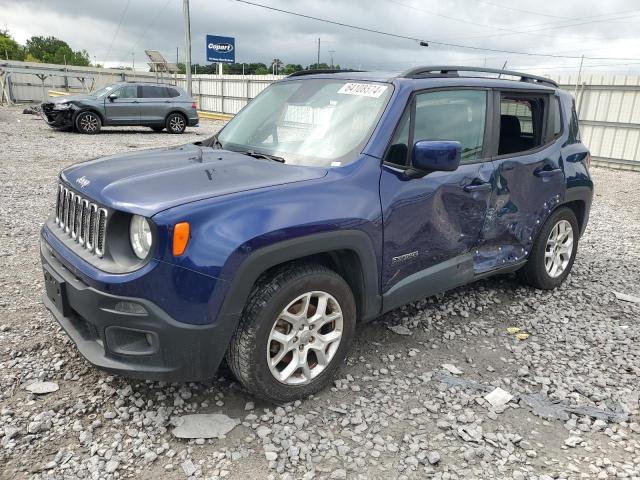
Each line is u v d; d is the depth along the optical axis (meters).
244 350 2.64
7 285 4.37
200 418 2.74
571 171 4.59
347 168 3.04
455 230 3.60
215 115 31.39
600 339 3.91
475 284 4.88
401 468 2.48
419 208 3.28
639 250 6.44
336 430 2.73
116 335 2.55
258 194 2.65
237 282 2.50
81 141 14.82
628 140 14.97
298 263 2.81
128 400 2.88
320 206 2.77
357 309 3.18
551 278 4.70
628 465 2.56
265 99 4.10
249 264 2.51
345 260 3.08
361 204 2.95
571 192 4.60
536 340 3.87
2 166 10.09
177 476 2.37
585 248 6.43
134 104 17.78
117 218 2.56
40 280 4.51
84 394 2.91
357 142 3.19
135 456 2.48
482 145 3.82
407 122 3.33
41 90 37.31
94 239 2.65
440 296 4.56
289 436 2.65
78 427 2.63
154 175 2.82
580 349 3.75
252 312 2.62
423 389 3.15
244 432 2.68
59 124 16.89
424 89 3.46
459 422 2.85
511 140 4.15
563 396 3.12
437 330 3.94
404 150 3.30
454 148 3.04
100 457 2.45
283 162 3.26
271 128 3.68
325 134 3.36
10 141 13.93
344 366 3.36
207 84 35.94
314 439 2.65
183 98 18.86
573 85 15.98
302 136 3.45
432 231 3.41
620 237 7.09
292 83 4.06
